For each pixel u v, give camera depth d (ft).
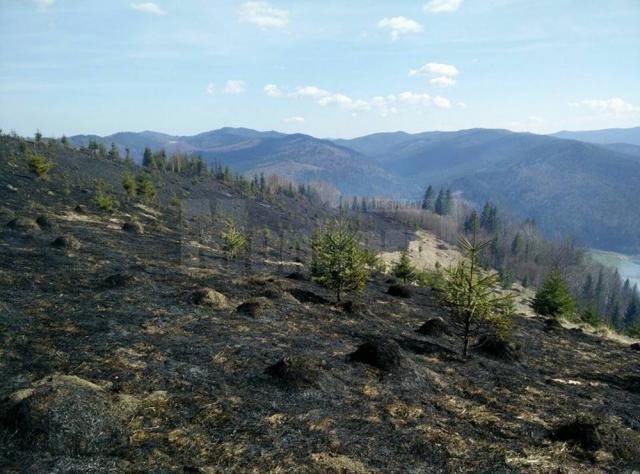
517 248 464.65
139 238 95.76
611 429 21.27
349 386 25.20
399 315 56.29
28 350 24.57
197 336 31.14
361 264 54.90
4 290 36.60
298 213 454.40
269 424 19.47
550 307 90.68
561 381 35.17
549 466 18.29
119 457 15.65
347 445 18.34
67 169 244.83
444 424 21.86
